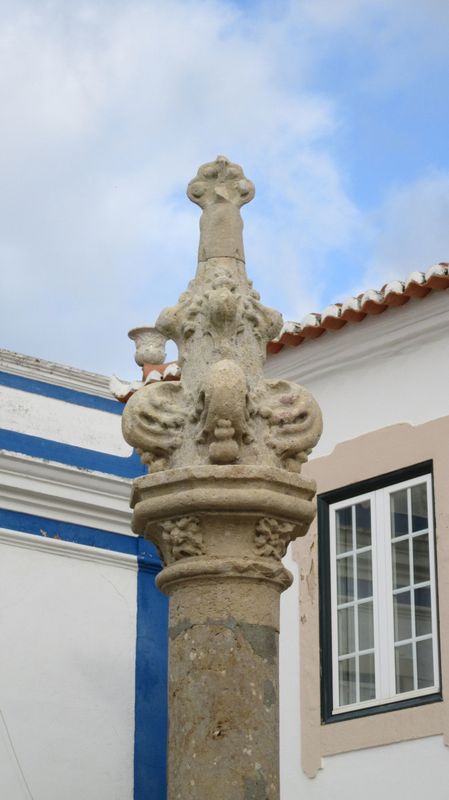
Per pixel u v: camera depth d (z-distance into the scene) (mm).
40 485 9164
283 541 6102
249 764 5734
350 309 10086
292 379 10898
